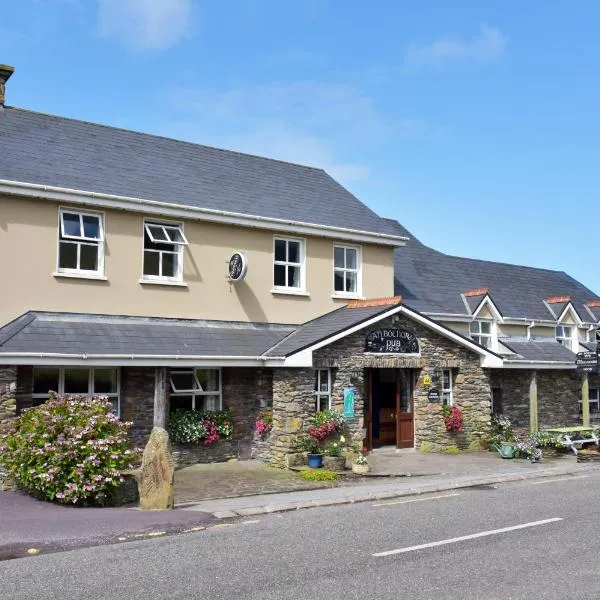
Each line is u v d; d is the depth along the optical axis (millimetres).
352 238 20172
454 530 9602
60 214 15891
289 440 16406
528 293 28516
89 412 12133
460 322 23406
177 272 17547
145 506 11219
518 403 23094
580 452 19359
